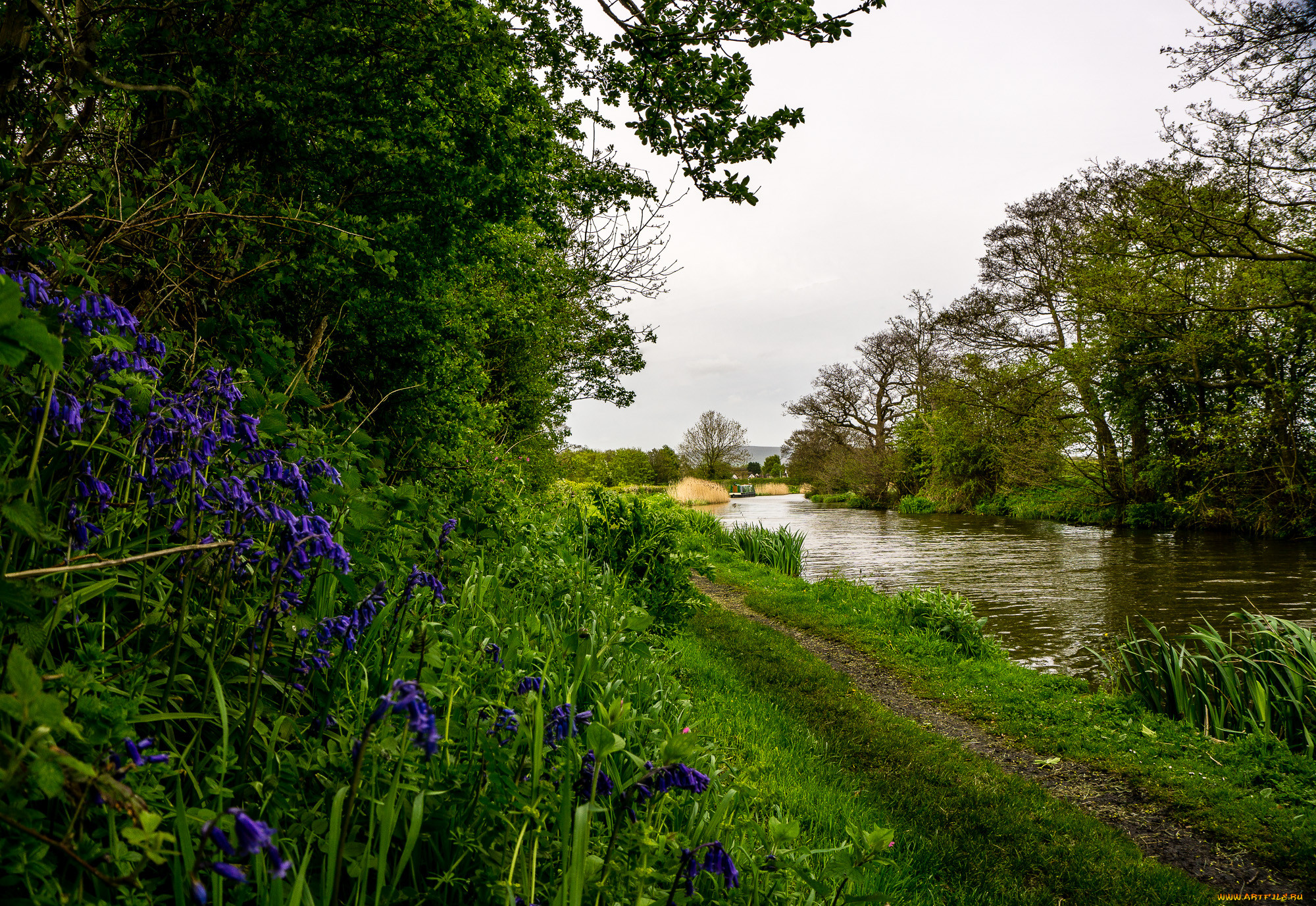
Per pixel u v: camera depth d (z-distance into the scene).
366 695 2.19
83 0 3.04
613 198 6.00
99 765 1.23
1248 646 7.08
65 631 1.73
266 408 2.63
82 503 1.79
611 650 3.90
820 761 5.07
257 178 3.94
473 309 6.21
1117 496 24.77
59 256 2.15
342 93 4.05
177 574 2.01
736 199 4.58
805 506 51.62
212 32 3.76
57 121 2.80
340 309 4.62
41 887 1.25
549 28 4.62
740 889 2.27
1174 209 14.35
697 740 3.74
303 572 2.05
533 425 12.19
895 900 3.30
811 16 3.82
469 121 4.38
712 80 4.22
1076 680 7.51
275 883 1.39
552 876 1.97
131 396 1.88
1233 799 5.05
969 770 5.50
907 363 45.12
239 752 1.82
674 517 8.13
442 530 3.44
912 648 8.84
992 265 29.06
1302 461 18.20
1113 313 20.78
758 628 9.60
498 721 2.13
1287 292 17.03
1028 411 26.52
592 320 12.75
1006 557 17.31
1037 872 4.09
